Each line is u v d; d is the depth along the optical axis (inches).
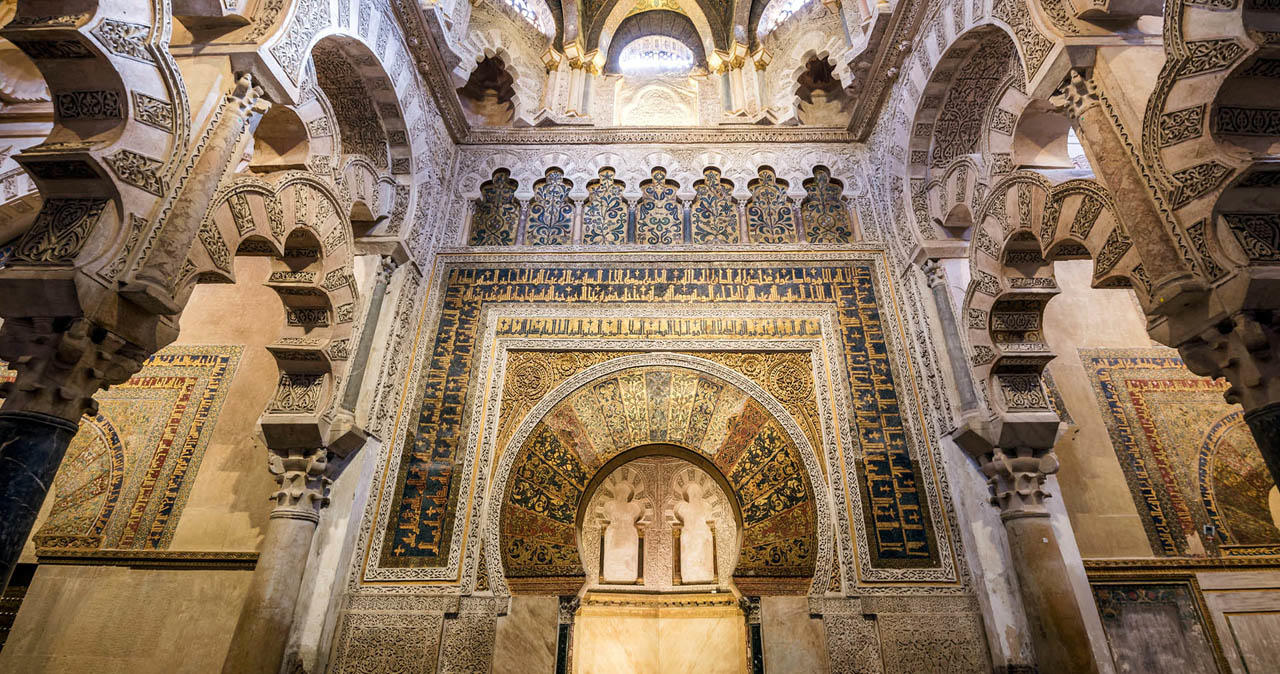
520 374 201.9
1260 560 187.8
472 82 267.9
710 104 260.8
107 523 193.0
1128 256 118.0
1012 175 156.9
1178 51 105.1
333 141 173.9
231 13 132.3
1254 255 96.0
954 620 162.9
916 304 203.0
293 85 140.3
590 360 204.7
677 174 243.0
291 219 153.9
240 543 189.8
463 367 203.3
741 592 172.2
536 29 270.4
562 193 240.8
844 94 261.3
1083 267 242.4
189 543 189.9
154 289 105.9
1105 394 216.8
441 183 235.8
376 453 182.9
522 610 168.6
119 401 212.5
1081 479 202.4
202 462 203.0
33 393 98.2
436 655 159.9
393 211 205.0
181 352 221.5
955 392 182.2
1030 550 156.3
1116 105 117.2
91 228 102.7
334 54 181.3
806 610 167.5
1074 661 143.2
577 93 260.5
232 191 131.3
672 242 229.1
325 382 171.6
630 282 219.1
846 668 159.0
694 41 285.1
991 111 179.3
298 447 165.9
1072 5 128.6
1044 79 130.7
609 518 287.6
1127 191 112.3
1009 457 167.2
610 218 234.8
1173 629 178.2
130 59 107.7
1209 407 213.9
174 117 114.5
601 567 278.5
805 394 197.5
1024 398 168.9
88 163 101.7
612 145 249.9
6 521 90.0
